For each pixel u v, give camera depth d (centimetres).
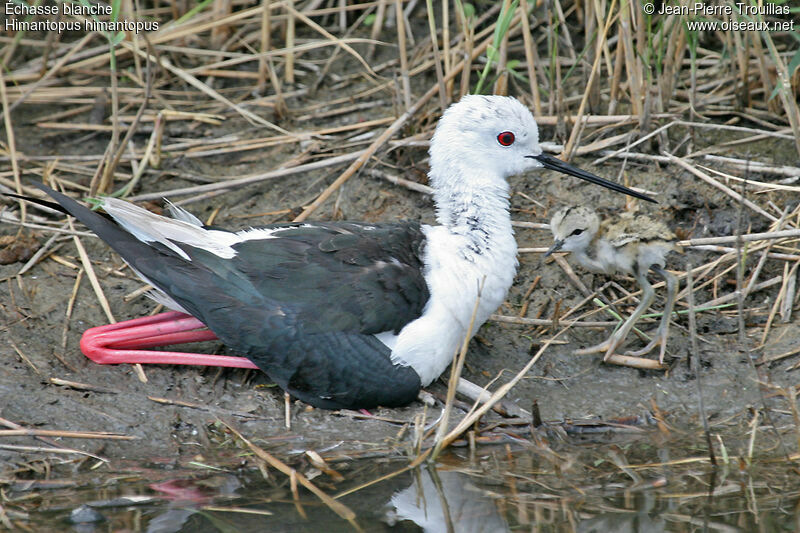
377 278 998
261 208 1330
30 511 877
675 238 1088
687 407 1052
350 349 992
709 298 1183
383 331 1002
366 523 862
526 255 1251
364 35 1619
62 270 1207
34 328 1116
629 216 1110
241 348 994
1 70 1498
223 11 1600
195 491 911
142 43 1566
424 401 1048
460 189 1070
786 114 1399
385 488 915
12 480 920
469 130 1068
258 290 995
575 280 1204
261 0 1662
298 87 1538
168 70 1566
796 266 1182
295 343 987
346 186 1337
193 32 1567
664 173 1322
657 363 1092
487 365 1118
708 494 898
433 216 1291
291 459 962
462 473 940
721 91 1463
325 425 1013
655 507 880
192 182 1366
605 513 873
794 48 1498
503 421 1017
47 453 961
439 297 1021
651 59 1459
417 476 934
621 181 1318
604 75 1504
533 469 948
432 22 1334
